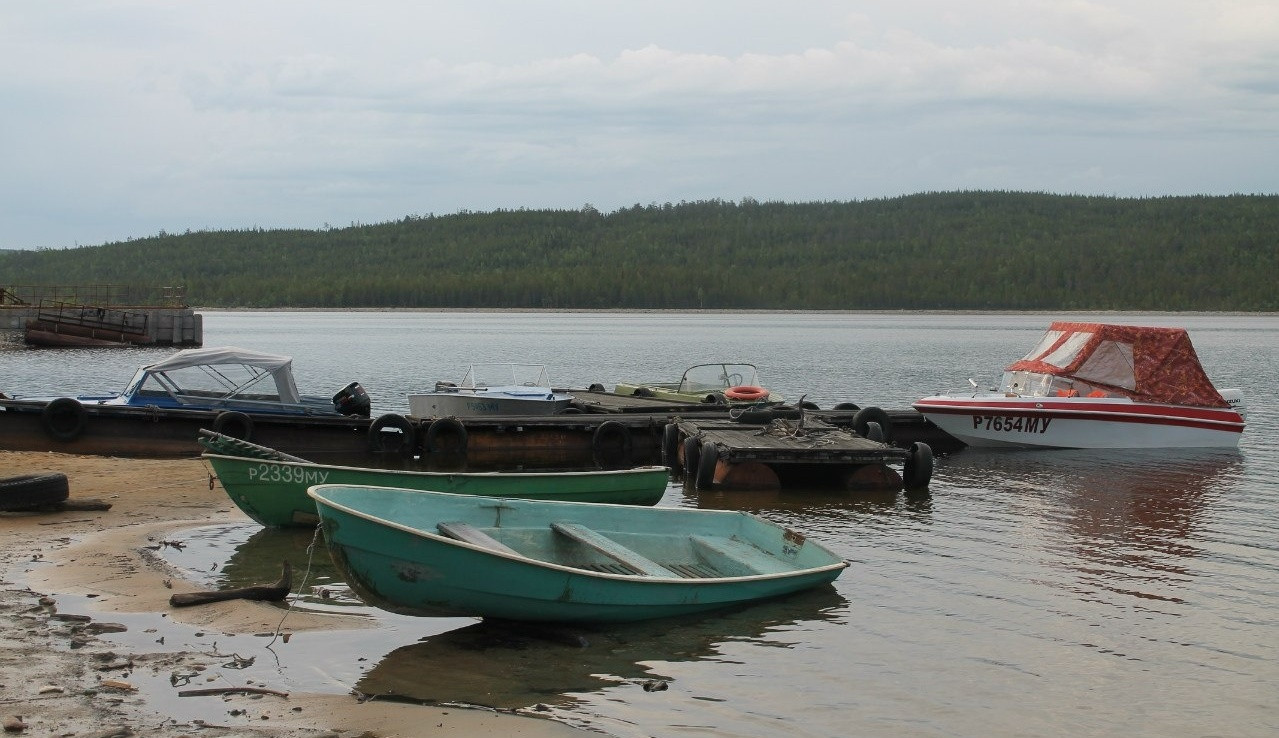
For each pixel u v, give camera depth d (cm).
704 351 7956
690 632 1243
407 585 1155
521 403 2939
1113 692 1089
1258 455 2730
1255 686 1109
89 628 1150
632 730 962
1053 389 2861
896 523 1884
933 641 1229
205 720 924
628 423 2662
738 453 2142
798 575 1345
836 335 11469
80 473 2092
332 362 6406
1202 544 1731
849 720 1006
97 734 874
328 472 1606
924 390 4512
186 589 1314
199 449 2450
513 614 1190
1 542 1513
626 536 1424
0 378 4506
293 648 1127
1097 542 1741
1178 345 2817
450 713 977
